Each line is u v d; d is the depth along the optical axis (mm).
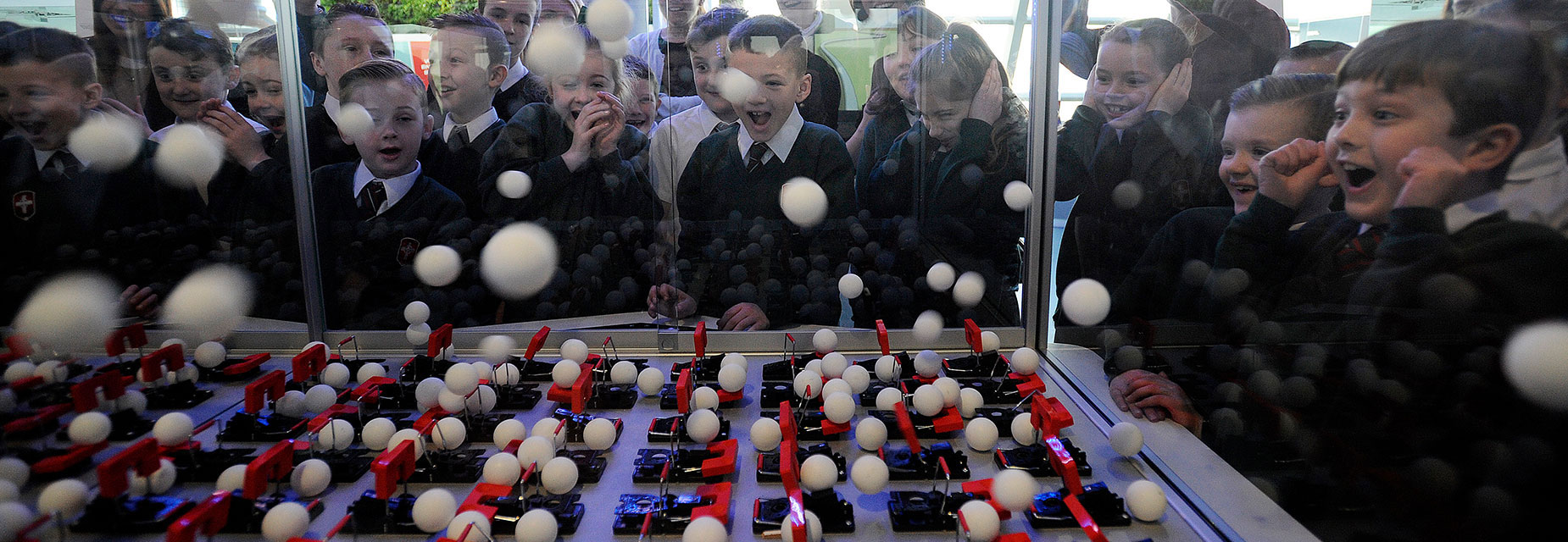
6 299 1917
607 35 1513
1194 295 1339
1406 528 844
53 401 1596
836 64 1881
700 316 2031
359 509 1187
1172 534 1140
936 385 1509
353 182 1992
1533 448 667
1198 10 1286
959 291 1846
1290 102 1045
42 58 1840
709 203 1979
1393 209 847
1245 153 1161
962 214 1953
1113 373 1650
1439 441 784
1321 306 997
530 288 1308
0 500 1063
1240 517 1137
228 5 1875
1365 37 891
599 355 1988
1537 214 653
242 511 1160
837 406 1395
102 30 1851
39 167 1882
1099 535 1066
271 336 2045
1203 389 1326
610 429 1402
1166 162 1406
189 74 1893
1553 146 637
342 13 1895
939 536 1150
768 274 2000
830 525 1161
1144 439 1433
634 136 1963
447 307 2047
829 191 1939
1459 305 751
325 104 1939
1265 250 1118
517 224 2008
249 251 2002
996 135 1910
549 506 1194
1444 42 764
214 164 1717
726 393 1634
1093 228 1748
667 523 1146
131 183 1924
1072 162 1818
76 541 1120
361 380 1724
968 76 1880
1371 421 900
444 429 1384
